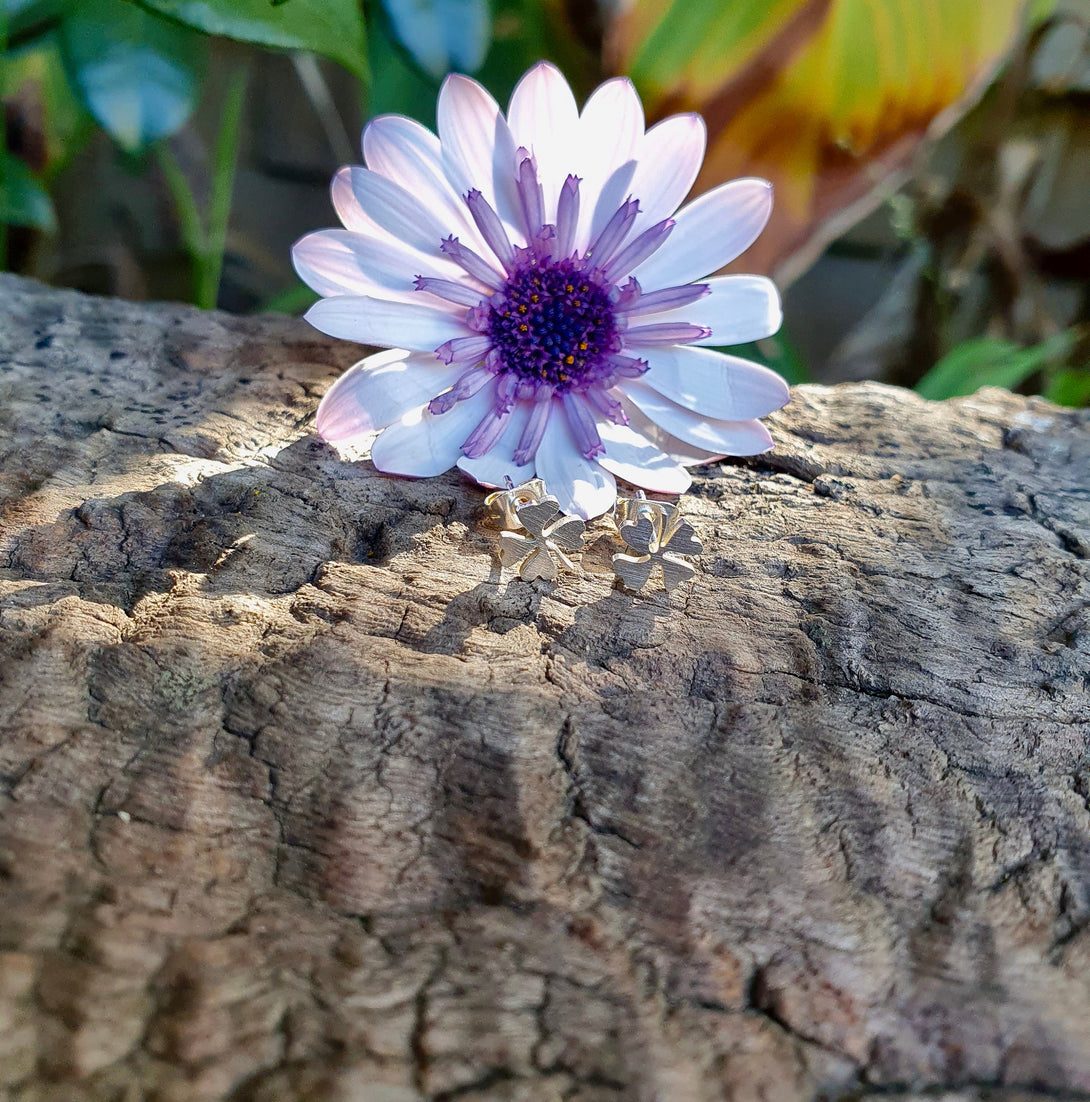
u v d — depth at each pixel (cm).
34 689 10
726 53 19
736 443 13
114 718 10
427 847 9
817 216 21
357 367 12
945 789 10
